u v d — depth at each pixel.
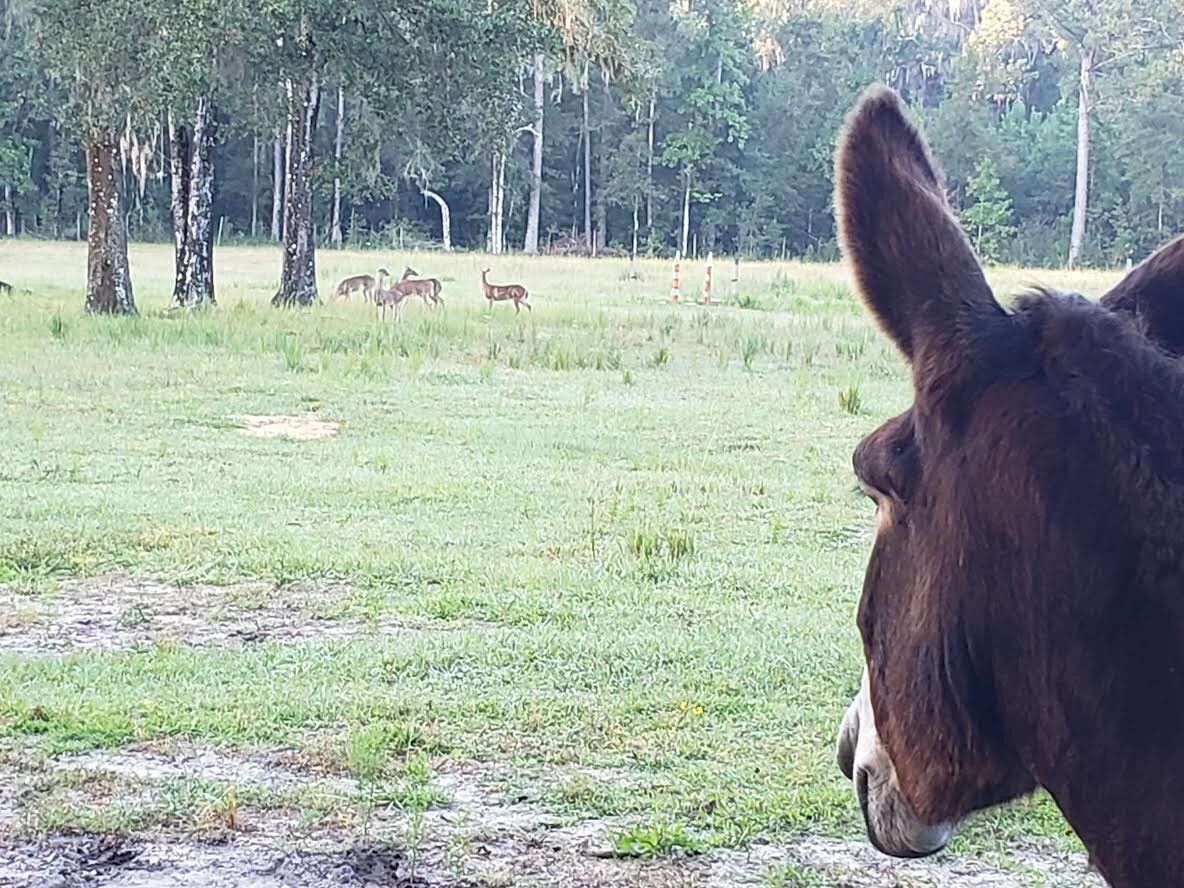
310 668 6.53
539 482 11.16
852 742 2.41
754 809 5.10
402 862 4.70
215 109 26.20
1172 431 1.88
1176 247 2.19
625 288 37.72
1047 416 1.92
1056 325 1.98
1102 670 1.86
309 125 27.64
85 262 44.22
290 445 12.60
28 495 10.10
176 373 16.73
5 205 68.56
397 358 19.00
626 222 77.38
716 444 13.13
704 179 71.31
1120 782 1.86
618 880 4.59
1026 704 1.93
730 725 5.92
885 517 2.14
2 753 5.51
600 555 8.79
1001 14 58.78
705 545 9.19
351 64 24.00
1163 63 53.31
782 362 19.86
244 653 6.75
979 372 1.99
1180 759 1.82
